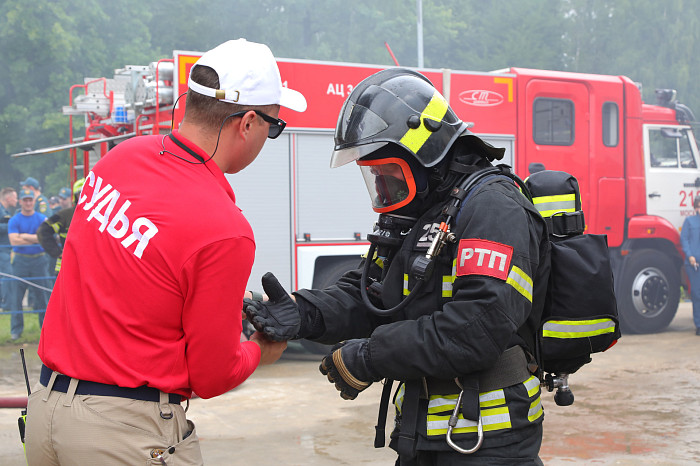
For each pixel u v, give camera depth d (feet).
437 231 6.68
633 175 28.60
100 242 5.96
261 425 16.52
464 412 6.53
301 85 22.80
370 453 14.42
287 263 22.79
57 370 6.00
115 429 5.75
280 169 22.70
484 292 6.28
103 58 75.82
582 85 27.55
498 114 26.04
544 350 7.11
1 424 17.02
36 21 71.46
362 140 6.95
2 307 29.09
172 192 5.93
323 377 21.67
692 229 28.84
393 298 7.07
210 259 5.79
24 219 29.48
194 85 6.24
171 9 88.89
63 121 70.79
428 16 103.14
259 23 94.89
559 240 7.30
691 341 27.22
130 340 5.82
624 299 28.48
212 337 5.88
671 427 16.07
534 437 6.89
